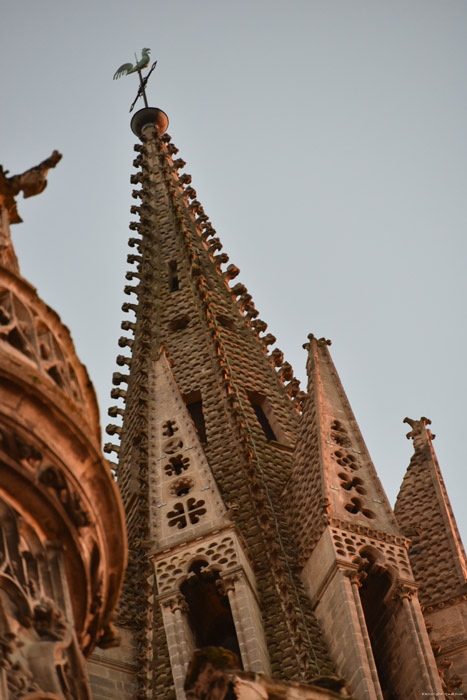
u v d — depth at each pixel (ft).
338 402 227.61
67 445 103.96
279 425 260.83
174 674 185.68
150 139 363.35
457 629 201.16
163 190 344.28
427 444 240.12
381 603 194.59
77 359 110.42
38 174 116.78
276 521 216.13
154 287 305.94
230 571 197.77
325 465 211.82
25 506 100.89
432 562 213.46
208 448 249.75
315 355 237.86
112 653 193.67
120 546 107.04
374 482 210.59
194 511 206.28
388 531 201.98
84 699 94.48
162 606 194.18
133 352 286.66
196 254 311.06
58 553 100.89
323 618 194.29
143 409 233.76
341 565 196.13
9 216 116.78
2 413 101.35
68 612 97.86
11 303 107.04
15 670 91.66
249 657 188.03
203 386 271.28
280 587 200.23
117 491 106.73
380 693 179.01
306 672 186.09
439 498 225.97
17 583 96.37
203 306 291.17
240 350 282.56
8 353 103.71
